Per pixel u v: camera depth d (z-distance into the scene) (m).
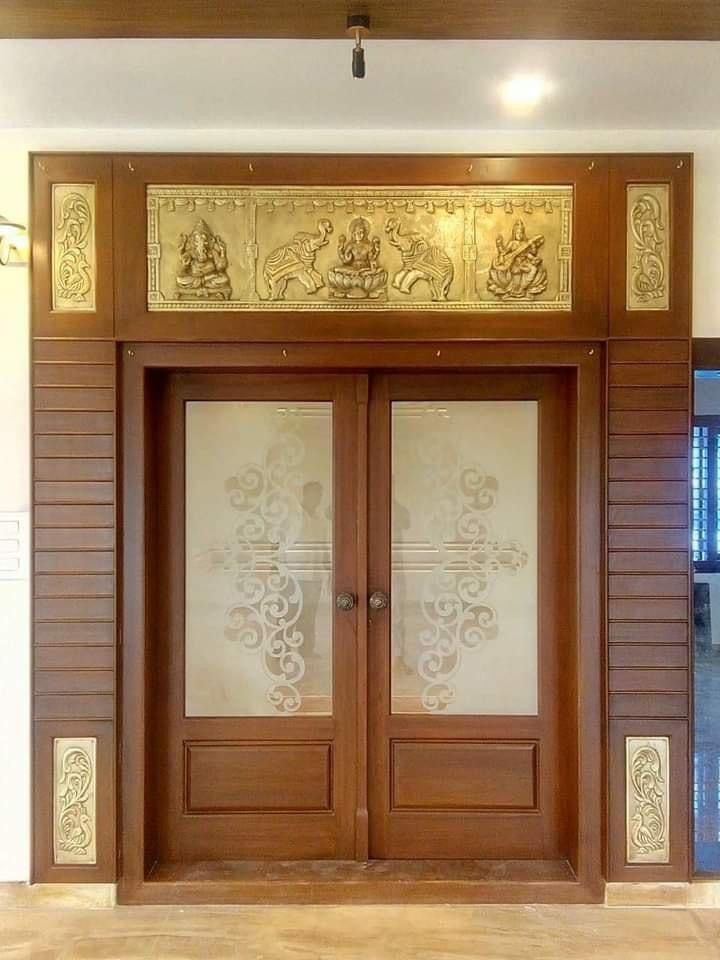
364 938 2.43
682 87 2.38
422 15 1.96
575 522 2.66
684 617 2.60
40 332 2.60
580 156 2.60
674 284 2.60
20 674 2.66
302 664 2.82
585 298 2.60
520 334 2.61
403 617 2.83
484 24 2.01
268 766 2.80
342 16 1.97
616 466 2.60
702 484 3.46
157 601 2.78
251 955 2.35
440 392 2.82
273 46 2.14
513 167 2.61
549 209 2.62
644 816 2.61
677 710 2.60
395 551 2.83
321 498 2.83
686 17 1.98
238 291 2.62
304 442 2.83
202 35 2.07
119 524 2.62
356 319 2.61
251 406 2.82
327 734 2.79
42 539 2.60
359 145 2.70
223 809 2.79
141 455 2.63
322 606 2.82
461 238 2.62
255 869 2.71
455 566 2.83
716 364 2.68
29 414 2.62
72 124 2.64
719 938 2.44
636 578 2.60
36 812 2.60
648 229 2.61
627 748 2.61
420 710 2.82
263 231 2.62
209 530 2.82
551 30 2.04
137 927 2.49
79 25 2.01
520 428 2.83
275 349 2.63
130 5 1.91
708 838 2.96
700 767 3.67
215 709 2.82
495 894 2.62
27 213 2.63
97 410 2.60
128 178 2.60
